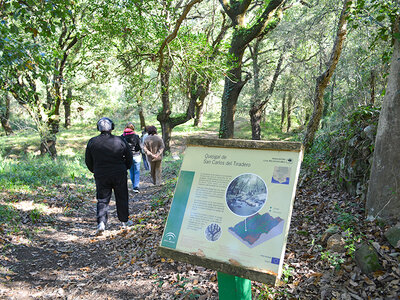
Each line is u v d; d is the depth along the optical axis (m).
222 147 2.44
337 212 4.86
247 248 2.09
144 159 12.95
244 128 30.45
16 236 4.85
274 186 2.16
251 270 2.01
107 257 4.57
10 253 4.35
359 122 5.82
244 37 11.48
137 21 9.48
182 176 2.48
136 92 11.73
